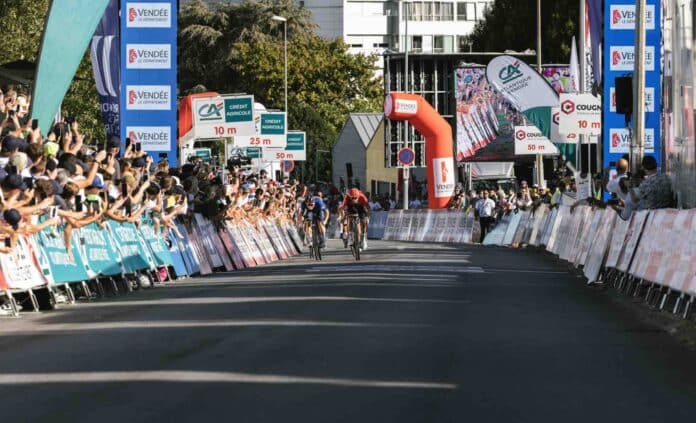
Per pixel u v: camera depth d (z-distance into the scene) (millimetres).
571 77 48938
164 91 32469
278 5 115188
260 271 31625
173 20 32438
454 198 65250
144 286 24625
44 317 17781
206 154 59250
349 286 23938
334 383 11180
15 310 17953
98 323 16688
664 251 19328
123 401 10117
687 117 22359
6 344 14289
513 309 19188
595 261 26125
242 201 37938
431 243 58781
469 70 69625
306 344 14047
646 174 24344
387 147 79500
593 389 11211
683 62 23109
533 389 11109
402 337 14867
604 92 33312
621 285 23016
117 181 24422
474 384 11320
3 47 47406
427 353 13406
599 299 21750
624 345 14617
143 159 26750
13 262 18141
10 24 47812
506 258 38469
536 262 35875
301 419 9375
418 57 79938
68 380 11320
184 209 28469
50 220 18969
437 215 62469
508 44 89250
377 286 23953
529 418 9648
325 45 117188
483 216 57156
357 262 35594
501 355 13406
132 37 32469
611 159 33469
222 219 33656
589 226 29453
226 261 33500
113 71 32125
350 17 169750
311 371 11914
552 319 17688
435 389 10961
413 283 24969
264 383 11125
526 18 88312
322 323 16469
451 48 171125
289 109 114000
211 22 113875
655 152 32938
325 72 114812
